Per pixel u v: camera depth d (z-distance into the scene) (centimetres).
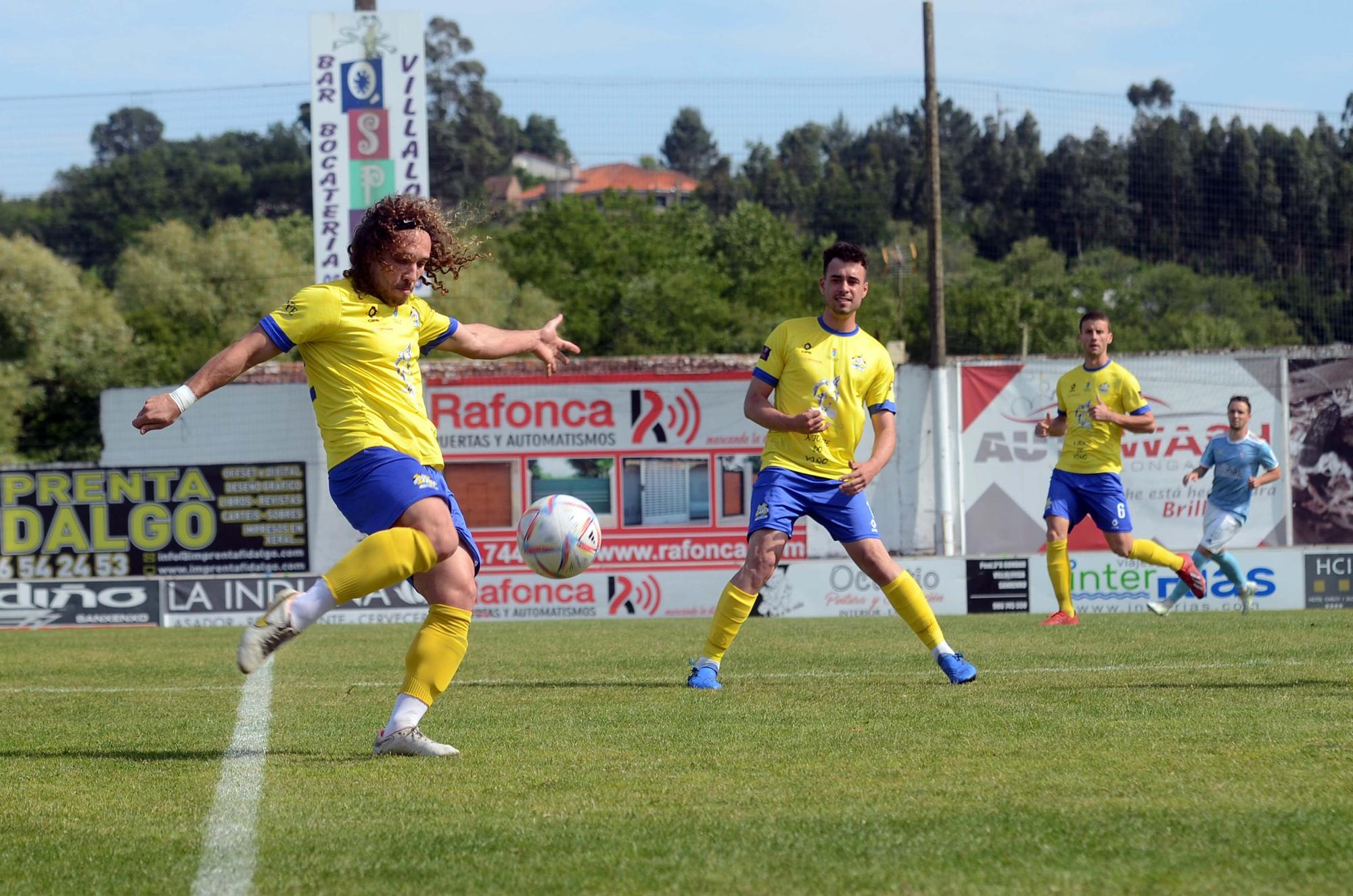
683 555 3250
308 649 1861
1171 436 3512
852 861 572
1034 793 701
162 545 3062
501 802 707
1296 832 606
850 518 1248
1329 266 4547
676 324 7838
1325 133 4506
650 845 607
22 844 636
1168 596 2270
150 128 4194
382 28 3375
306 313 836
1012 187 6769
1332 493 3484
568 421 3244
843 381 1241
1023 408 3619
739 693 1182
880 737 897
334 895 538
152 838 644
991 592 2438
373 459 837
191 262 6950
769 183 9644
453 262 916
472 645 1858
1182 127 4622
